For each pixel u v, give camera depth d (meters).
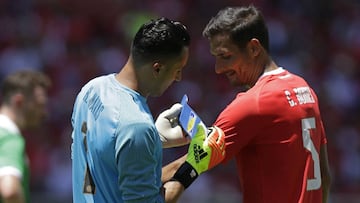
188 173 16.56
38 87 22.80
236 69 17.70
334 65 62.44
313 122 17.78
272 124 17.11
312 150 17.64
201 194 43.12
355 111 58.88
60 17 63.47
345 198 41.97
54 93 56.28
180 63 16.09
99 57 60.22
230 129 17.06
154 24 15.92
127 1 65.06
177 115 17.78
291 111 17.30
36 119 22.89
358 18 67.25
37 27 62.44
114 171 15.65
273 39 63.19
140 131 15.32
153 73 15.90
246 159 17.50
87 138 16.02
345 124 57.50
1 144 20.97
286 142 17.19
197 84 57.19
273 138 17.17
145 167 15.34
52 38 61.62
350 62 63.06
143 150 15.27
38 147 51.75
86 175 16.12
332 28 65.94
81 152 16.30
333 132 56.41
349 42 64.94
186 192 47.56
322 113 57.66
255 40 17.56
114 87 15.97
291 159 17.22
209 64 58.97
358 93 60.22
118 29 63.41
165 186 16.53
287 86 17.53
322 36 65.00
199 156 16.61
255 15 17.64
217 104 56.06
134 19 63.88
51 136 52.97
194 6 66.06
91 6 64.19
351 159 54.75
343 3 68.06
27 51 60.41
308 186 17.50
